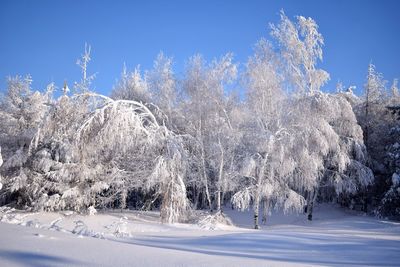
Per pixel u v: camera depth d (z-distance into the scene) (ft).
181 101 100.78
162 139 86.22
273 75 91.45
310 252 33.09
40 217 76.59
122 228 54.19
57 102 85.40
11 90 114.42
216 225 81.41
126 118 81.35
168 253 25.88
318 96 89.71
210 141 97.66
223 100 97.25
